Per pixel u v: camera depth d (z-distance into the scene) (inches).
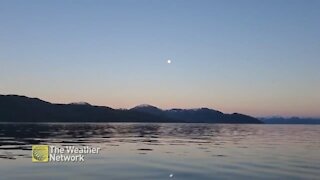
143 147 2475.4
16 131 4840.1
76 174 1206.3
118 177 1156.5
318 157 1888.5
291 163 1593.3
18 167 1369.3
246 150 2289.6
